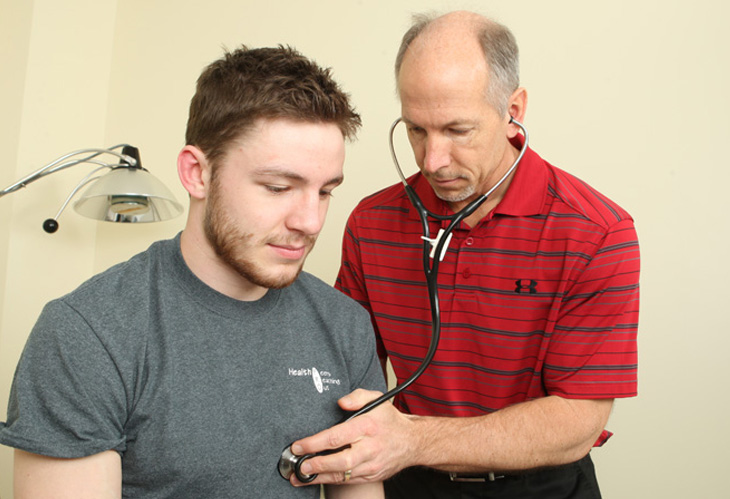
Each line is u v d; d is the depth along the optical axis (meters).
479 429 1.15
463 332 1.31
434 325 1.10
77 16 2.31
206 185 0.88
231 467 0.85
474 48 1.10
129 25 2.41
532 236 1.26
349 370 1.03
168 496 0.82
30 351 0.81
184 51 2.31
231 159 0.84
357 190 2.01
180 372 0.84
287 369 0.94
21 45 2.18
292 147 0.82
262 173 0.83
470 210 1.15
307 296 1.03
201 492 0.83
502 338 1.28
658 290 1.73
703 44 1.68
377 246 1.42
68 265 2.33
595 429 1.20
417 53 1.12
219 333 0.89
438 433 1.12
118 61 2.42
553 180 1.30
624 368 1.19
